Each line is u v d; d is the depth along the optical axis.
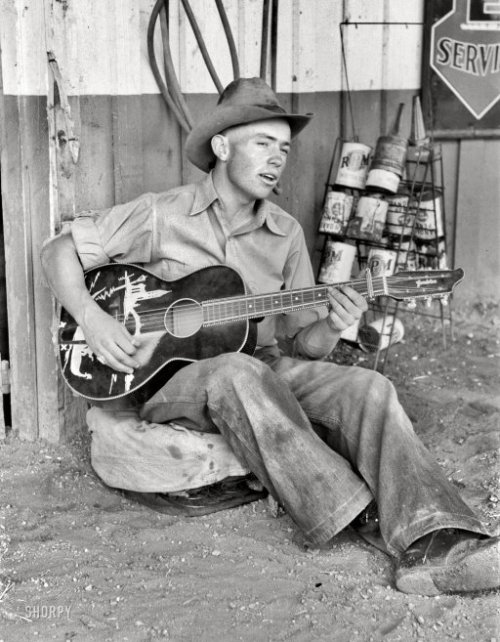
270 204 3.41
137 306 3.24
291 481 2.87
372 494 2.88
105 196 3.78
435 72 5.30
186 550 2.97
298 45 4.62
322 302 3.13
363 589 2.74
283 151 3.21
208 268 3.23
